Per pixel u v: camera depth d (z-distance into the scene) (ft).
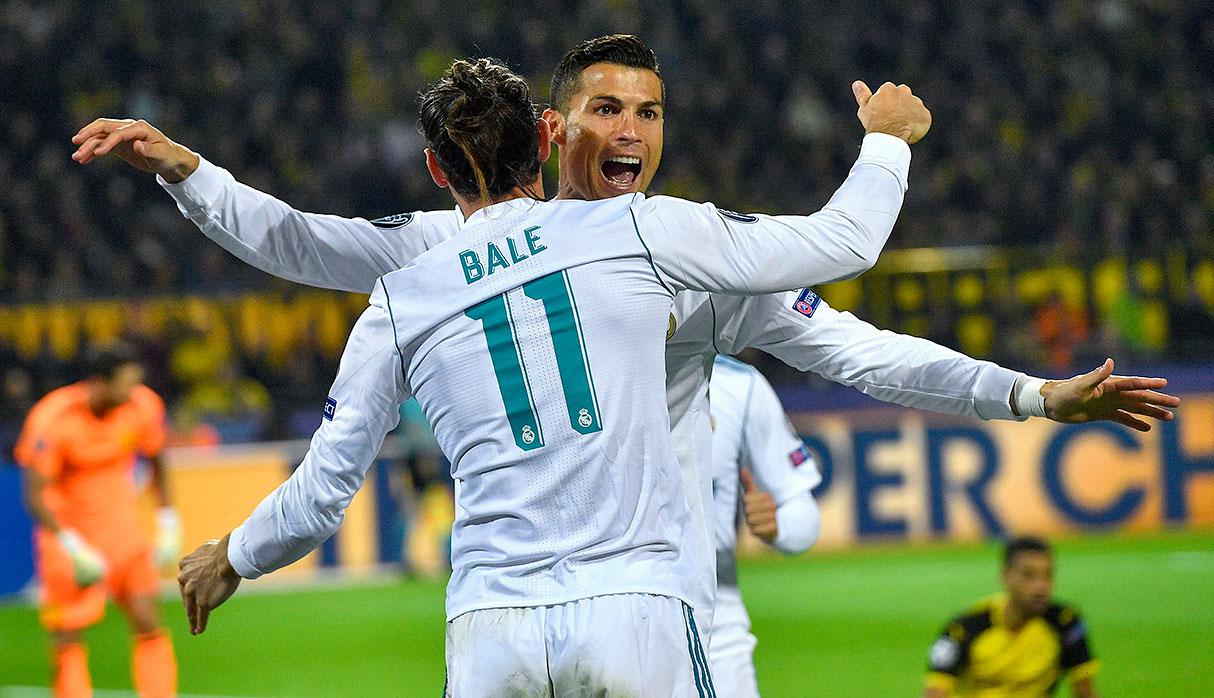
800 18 109.09
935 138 101.40
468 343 16.34
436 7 106.42
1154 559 68.59
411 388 16.99
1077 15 109.70
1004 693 31.65
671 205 16.60
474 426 16.33
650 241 16.28
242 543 17.17
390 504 75.00
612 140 18.84
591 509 15.85
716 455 24.03
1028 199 93.09
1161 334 80.69
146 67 103.50
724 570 23.77
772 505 24.38
